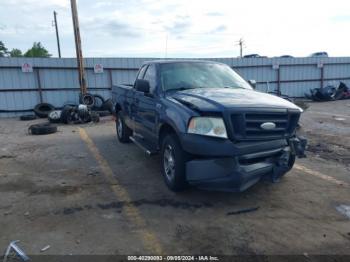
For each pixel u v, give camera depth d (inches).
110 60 616.7
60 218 144.6
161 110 179.9
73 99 603.5
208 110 145.3
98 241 124.5
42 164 235.1
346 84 877.2
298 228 135.1
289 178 198.4
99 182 193.9
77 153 269.1
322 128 379.9
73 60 590.6
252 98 163.5
